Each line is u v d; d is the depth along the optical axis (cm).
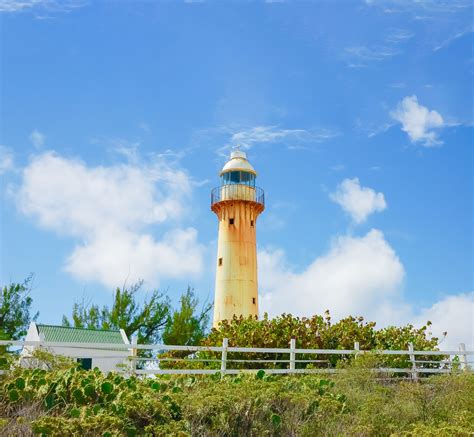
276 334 1875
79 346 1274
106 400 901
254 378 1204
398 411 1012
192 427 888
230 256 3017
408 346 1869
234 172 3189
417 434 850
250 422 944
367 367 1349
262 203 3177
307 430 956
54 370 1102
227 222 3089
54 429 745
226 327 2017
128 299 3272
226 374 1466
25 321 3089
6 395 917
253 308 2967
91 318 3266
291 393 1031
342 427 972
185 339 3117
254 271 3052
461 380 1170
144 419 855
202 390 1030
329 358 1795
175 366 1856
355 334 1931
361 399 1109
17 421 798
